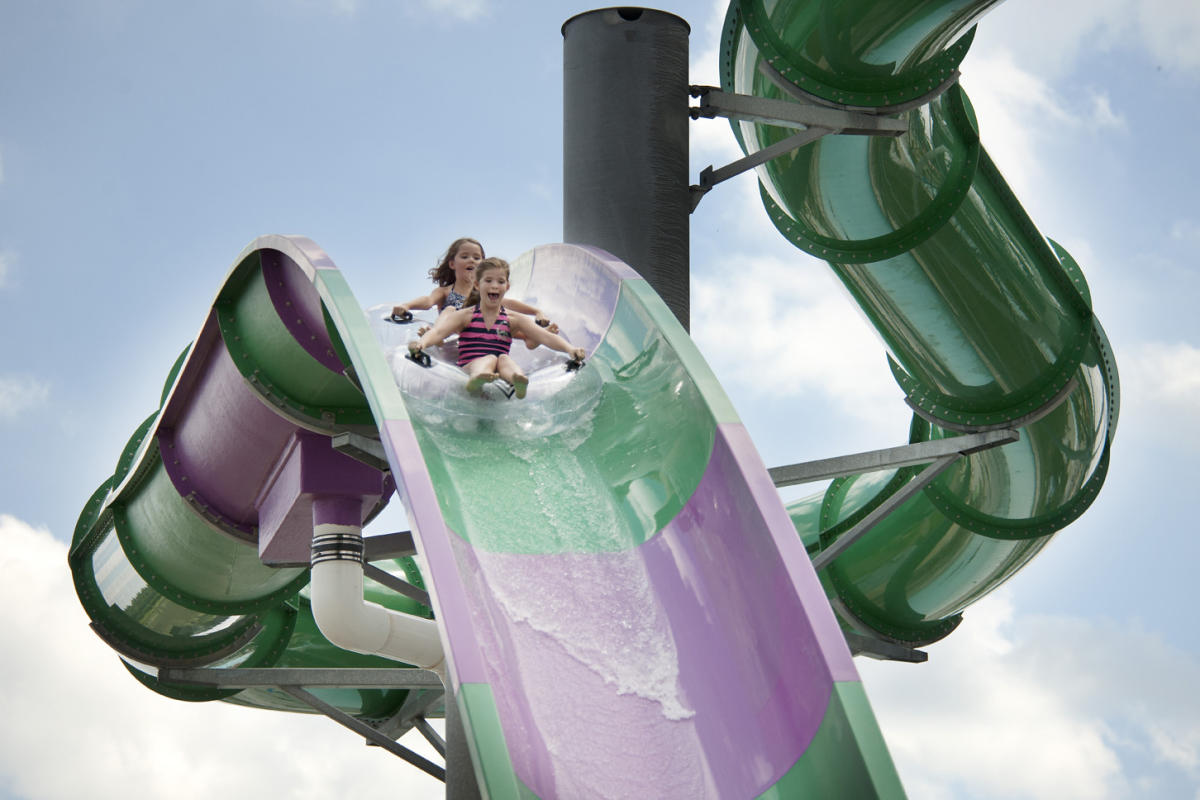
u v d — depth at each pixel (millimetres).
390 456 8828
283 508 12484
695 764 8445
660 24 13234
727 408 9844
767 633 8609
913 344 14641
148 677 16844
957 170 13883
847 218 14125
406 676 16281
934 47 13359
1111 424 15570
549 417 10977
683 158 13180
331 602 11805
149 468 14172
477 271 11438
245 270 11742
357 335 9750
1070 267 14961
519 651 8992
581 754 8430
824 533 16500
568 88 13312
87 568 16094
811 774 7969
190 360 12664
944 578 16109
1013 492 15156
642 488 10125
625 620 9297
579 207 13008
